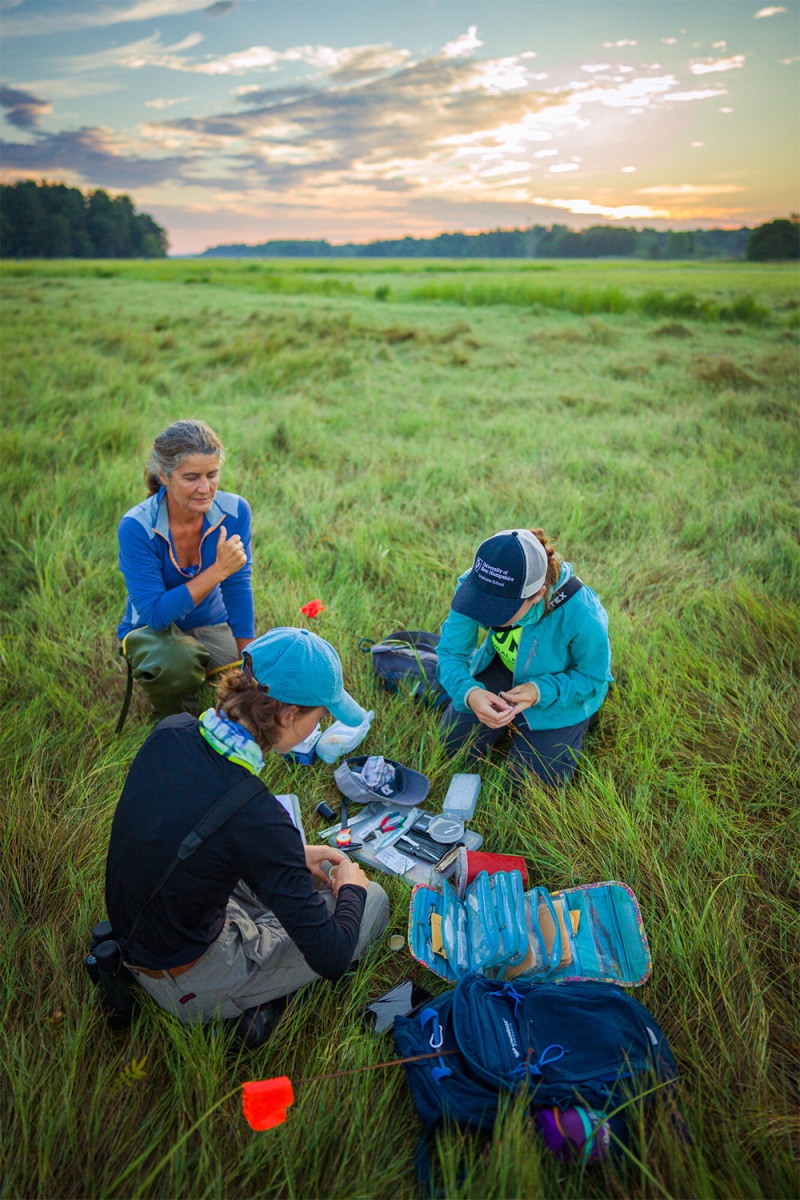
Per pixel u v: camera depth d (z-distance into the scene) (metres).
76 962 2.08
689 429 7.09
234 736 1.61
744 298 16.14
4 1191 1.54
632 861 2.39
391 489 5.65
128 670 2.95
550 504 5.26
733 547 4.63
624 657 3.48
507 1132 1.51
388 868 2.45
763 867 2.45
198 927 1.68
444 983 2.10
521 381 9.80
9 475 5.37
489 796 2.77
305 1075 1.83
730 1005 1.91
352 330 13.91
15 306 17.94
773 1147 1.62
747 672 3.44
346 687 3.34
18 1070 1.77
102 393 7.98
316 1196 1.57
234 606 3.27
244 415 7.70
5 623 3.88
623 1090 1.63
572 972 2.04
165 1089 1.80
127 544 2.95
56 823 2.55
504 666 3.03
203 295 25.66
